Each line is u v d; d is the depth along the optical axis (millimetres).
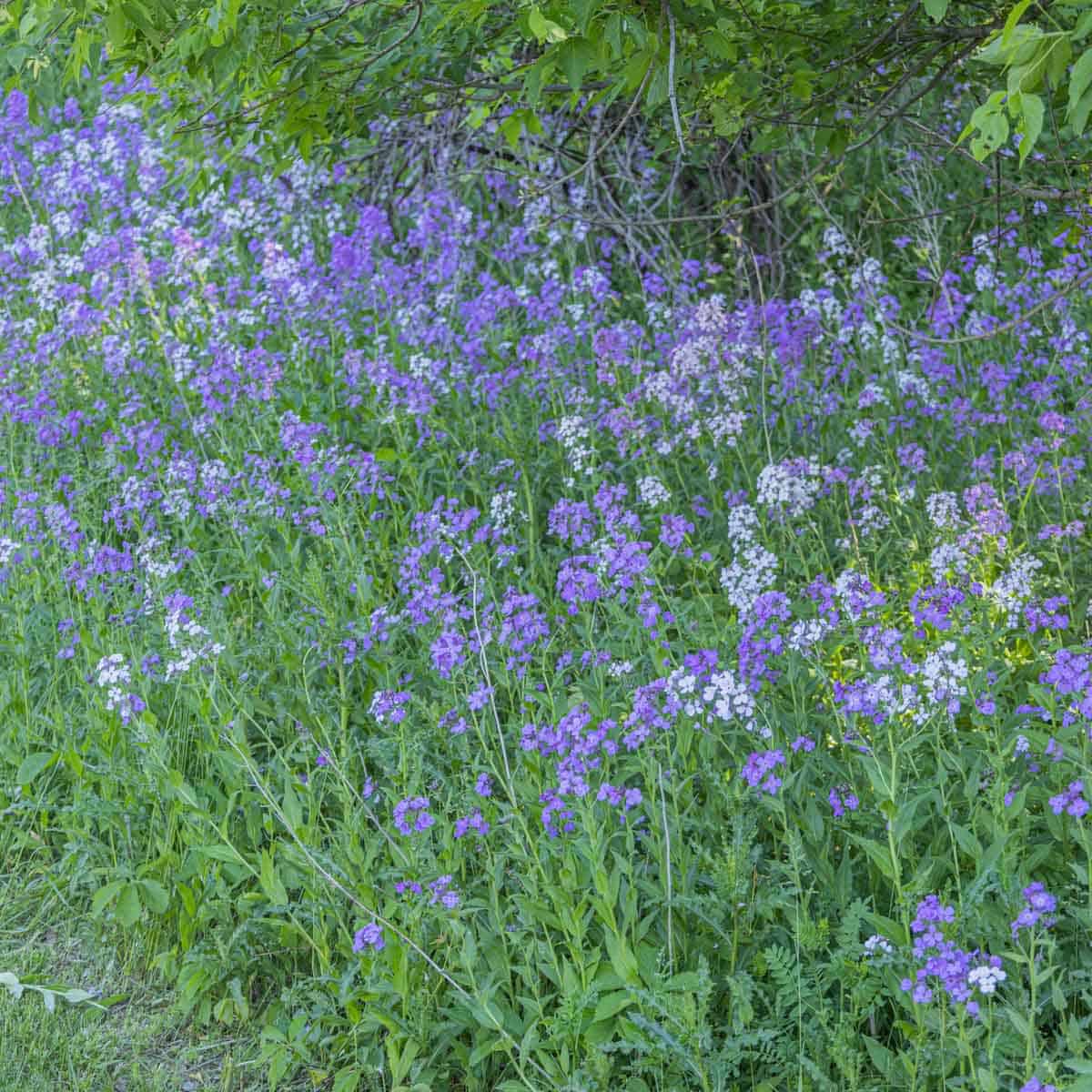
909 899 3193
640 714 3611
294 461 5781
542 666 4324
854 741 3730
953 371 6395
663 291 7000
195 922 3977
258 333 6754
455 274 7457
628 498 5988
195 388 6379
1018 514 5566
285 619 5137
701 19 4070
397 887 3557
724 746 3951
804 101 5031
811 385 6480
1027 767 3777
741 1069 3307
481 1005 3352
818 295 7414
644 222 6145
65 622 4965
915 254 8367
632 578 4566
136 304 7918
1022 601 4422
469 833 3896
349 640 4691
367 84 4953
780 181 7723
